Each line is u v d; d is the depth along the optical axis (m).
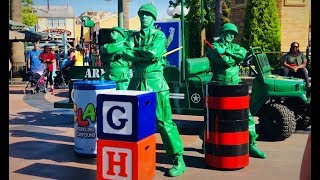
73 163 5.21
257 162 5.17
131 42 4.50
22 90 14.77
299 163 5.11
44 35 17.62
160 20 8.85
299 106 6.82
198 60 6.87
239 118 4.62
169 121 4.62
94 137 5.41
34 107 10.52
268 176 4.55
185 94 6.66
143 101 3.67
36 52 14.05
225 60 5.20
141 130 3.66
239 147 4.68
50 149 6.00
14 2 18.94
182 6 7.48
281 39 21.34
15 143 6.40
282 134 6.39
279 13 21.33
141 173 3.70
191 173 4.70
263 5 19.78
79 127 5.46
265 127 6.53
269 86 6.30
